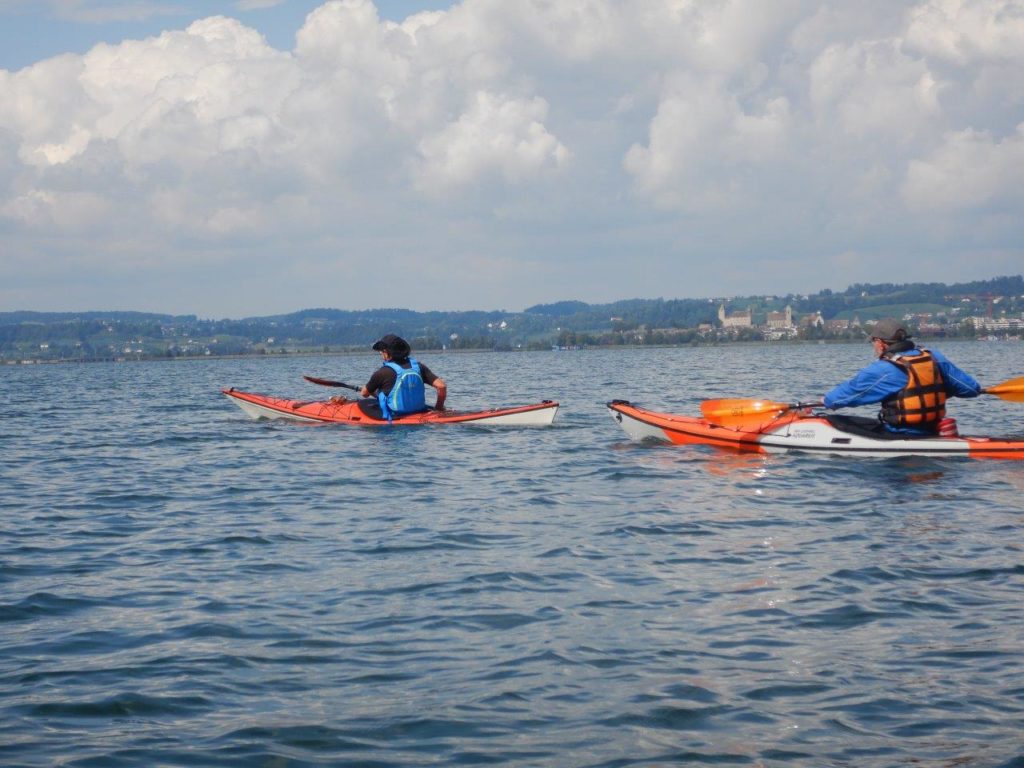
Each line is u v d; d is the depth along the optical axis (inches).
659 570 281.7
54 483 465.1
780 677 200.7
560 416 753.0
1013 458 454.9
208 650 220.1
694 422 530.9
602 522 348.5
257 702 191.8
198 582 277.3
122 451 589.3
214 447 590.9
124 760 168.1
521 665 209.2
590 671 205.5
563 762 166.1
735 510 363.9
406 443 573.6
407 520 358.6
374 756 169.0
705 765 164.6
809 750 169.2
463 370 2330.2
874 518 344.2
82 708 189.3
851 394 468.1
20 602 259.1
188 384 1782.7
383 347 660.7
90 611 251.1
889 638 221.8
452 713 185.6
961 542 306.8
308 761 167.5
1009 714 180.7
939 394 465.7
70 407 1051.3
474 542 321.1
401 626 235.1
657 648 218.4
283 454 544.4
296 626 235.9
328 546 319.0
